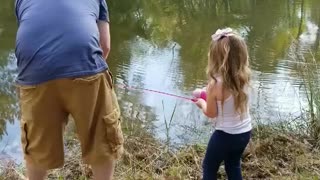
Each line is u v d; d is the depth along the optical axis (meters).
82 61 2.66
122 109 5.84
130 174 3.88
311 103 4.84
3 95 6.22
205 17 11.62
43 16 2.70
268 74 6.93
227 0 13.41
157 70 7.36
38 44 2.65
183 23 11.02
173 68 7.46
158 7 12.80
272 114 5.32
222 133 3.17
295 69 7.11
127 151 4.31
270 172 3.96
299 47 8.38
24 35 2.68
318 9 12.27
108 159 2.82
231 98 3.10
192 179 3.87
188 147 4.48
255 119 4.95
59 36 2.66
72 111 2.75
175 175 3.91
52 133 2.77
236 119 3.14
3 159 4.50
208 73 3.18
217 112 3.17
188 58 8.07
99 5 2.92
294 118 5.09
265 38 9.37
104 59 2.96
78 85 2.66
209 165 3.30
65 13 2.71
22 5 2.79
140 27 10.58
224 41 3.11
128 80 6.95
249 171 3.99
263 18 11.30
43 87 2.65
